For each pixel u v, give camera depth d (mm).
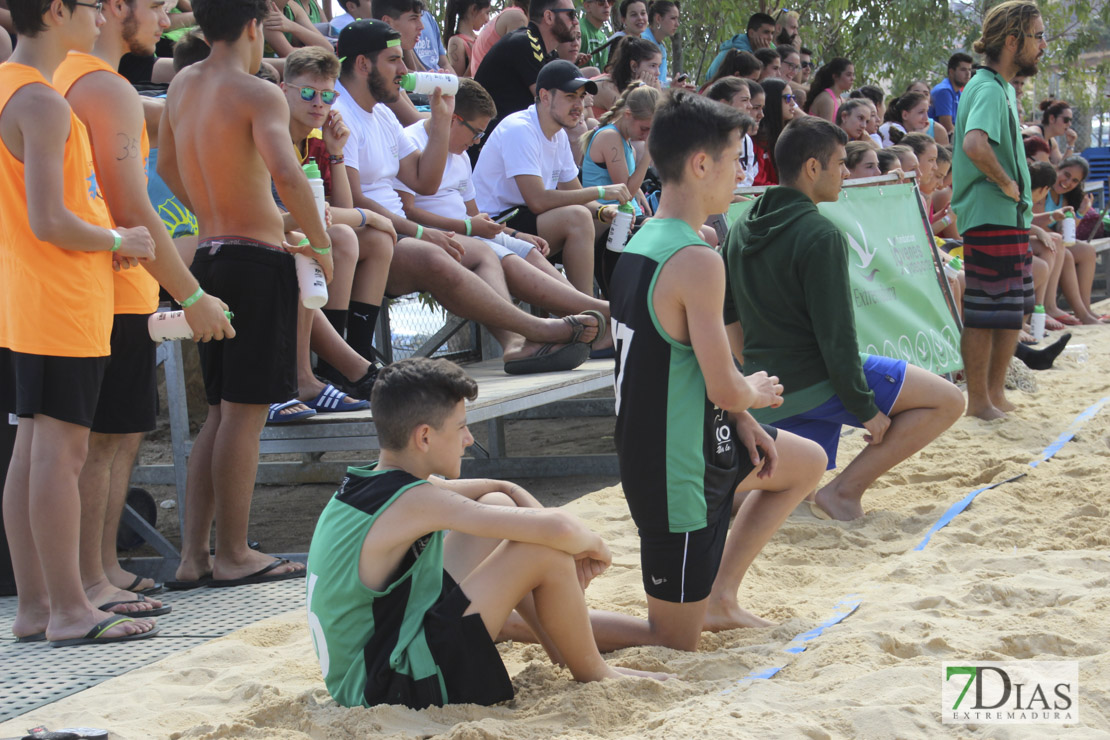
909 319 8766
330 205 6902
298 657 4352
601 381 7520
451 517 3451
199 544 5676
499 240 8109
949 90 16203
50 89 4379
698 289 3801
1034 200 12656
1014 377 9844
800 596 4914
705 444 3984
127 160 4707
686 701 3551
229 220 5379
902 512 6227
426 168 7867
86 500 5031
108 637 4621
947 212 12445
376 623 3555
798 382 5902
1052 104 16859
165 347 6344
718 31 19391
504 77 9719
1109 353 12039
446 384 3555
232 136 5270
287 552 6953
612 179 9164
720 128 3902
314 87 6156
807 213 5734
